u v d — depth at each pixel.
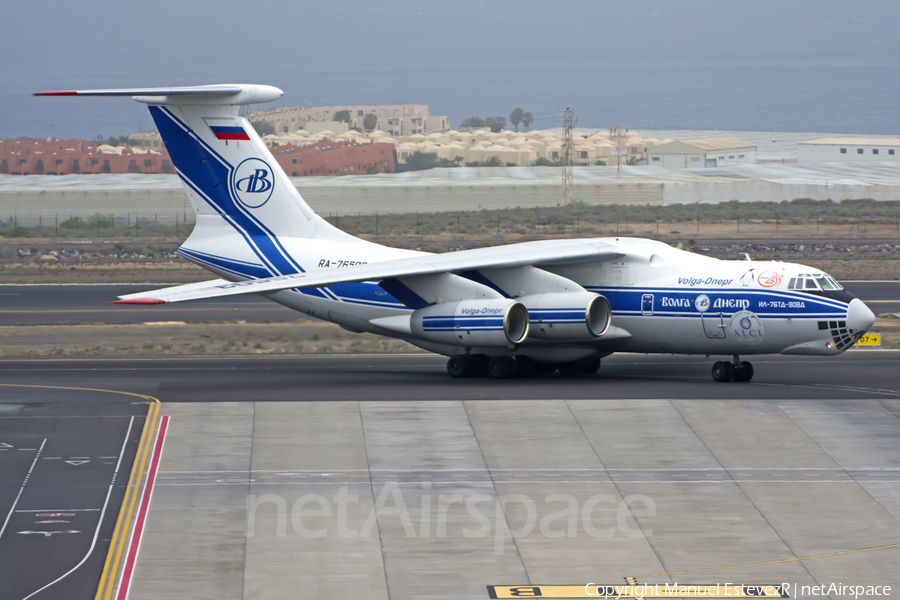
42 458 82.25
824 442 87.56
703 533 68.25
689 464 81.94
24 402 101.19
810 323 106.25
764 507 73.00
